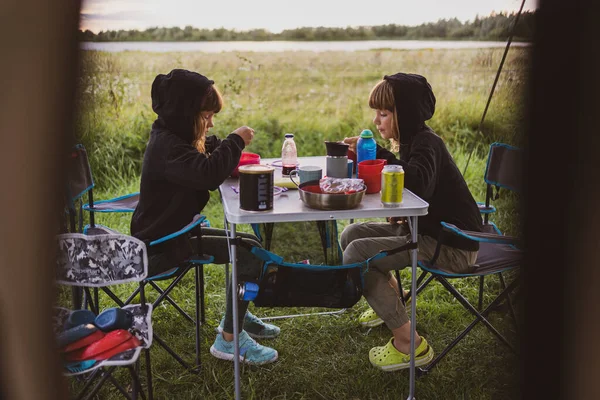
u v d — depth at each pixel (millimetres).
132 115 5586
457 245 2654
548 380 2133
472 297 3457
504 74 5574
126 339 2113
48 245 2158
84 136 5098
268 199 2320
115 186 5051
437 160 2721
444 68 6922
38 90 2150
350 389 2678
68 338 2070
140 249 2158
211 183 2594
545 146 2020
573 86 1922
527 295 2160
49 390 2107
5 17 2090
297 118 6152
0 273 2133
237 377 2463
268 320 3270
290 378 2752
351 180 2434
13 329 2107
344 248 3055
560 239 2039
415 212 2371
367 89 6812
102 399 2578
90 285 2174
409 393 2604
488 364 2820
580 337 2061
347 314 3322
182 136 2715
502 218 4395
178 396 2637
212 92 2693
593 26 1864
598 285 2016
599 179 1945
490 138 5695
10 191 2154
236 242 2332
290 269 2332
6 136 2141
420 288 2686
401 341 2756
